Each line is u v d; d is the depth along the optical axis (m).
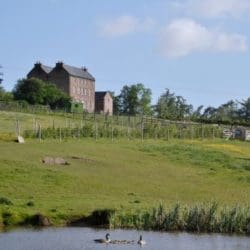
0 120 143.38
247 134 157.38
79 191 77.88
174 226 63.28
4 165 84.12
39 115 161.88
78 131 121.69
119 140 123.06
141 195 78.62
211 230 63.22
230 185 90.56
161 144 122.94
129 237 58.44
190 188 85.94
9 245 53.53
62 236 57.94
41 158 91.88
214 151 120.25
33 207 66.88
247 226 63.44
